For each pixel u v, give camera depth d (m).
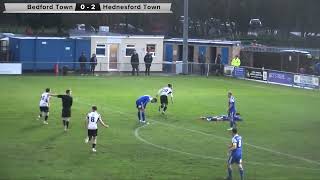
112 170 48.16
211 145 59.59
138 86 111.38
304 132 68.06
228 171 45.72
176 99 94.88
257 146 59.69
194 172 48.09
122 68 141.25
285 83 122.56
